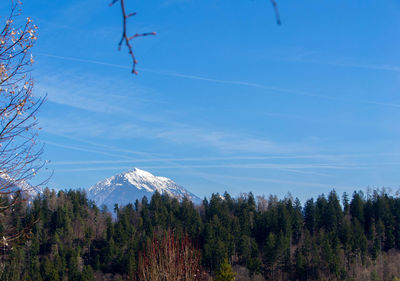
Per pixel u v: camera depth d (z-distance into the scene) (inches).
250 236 3061.0
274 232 3132.4
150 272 799.7
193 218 3105.3
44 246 2650.1
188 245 879.7
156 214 3147.1
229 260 2716.5
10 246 336.8
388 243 3085.6
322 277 2546.8
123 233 2849.4
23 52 333.1
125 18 101.0
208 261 2372.0
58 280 2191.2
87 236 2906.0
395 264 2773.1
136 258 2518.5
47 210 2940.5
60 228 2861.7
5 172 318.0
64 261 2385.6
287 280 2664.9
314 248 2760.8
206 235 2696.9
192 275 821.9
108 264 2578.7
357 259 2760.8
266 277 2719.0
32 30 335.0
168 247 832.3
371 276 2564.0
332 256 2635.3
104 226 3257.9
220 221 3191.4
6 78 322.7
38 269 2130.9
